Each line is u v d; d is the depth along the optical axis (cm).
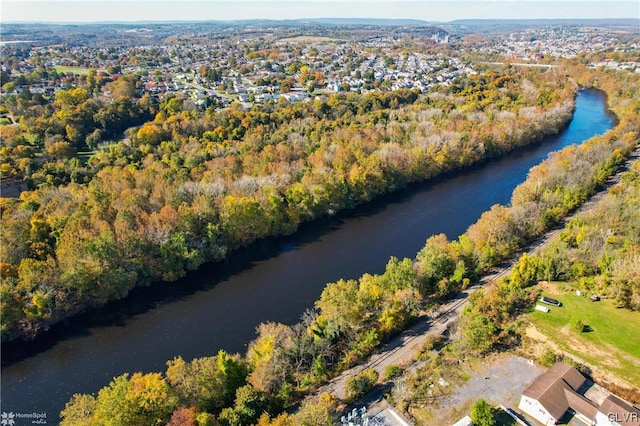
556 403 6856
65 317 10150
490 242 11444
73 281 10031
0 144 17662
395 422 7012
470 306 9431
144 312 10500
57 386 8450
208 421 6581
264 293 11175
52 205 12444
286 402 7531
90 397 7338
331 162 16538
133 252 11088
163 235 11556
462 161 18862
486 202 15988
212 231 12375
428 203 16088
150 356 9150
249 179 14188
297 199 14262
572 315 9094
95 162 16625
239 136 19588
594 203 14275
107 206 12256
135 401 6806
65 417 7388
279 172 14988
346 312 8781
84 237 10700
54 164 16238
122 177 14075
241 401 6988
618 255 10262
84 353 9262
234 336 9675
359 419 7012
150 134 18638
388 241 13575
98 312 10475
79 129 19950
